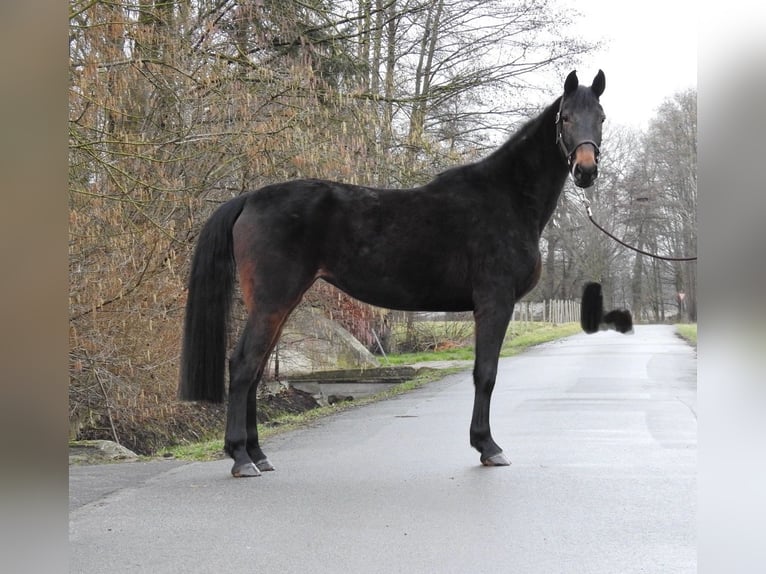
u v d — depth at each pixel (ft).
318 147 33.60
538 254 21.17
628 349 75.36
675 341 91.09
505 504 16.20
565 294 173.78
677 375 46.60
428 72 60.03
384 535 14.20
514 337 100.58
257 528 14.82
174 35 31.27
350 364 51.03
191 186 30.99
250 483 18.85
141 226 29.07
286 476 19.61
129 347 29.96
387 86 45.65
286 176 34.27
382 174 42.73
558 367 53.47
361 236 19.97
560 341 93.30
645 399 34.37
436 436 25.90
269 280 19.65
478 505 16.17
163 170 29.91
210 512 16.06
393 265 20.02
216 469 21.21
